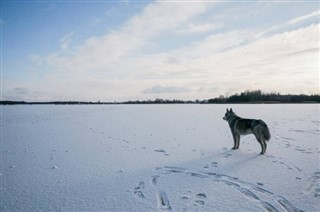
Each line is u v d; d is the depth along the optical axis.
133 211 3.23
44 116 21.88
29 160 5.91
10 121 16.81
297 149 6.75
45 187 4.11
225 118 7.64
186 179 4.44
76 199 3.63
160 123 14.79
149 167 5.25
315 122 13.45
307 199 3.52
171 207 3.32
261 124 6.29
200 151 6.80
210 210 3.22
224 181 4.30
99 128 12.47
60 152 6.80
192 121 15.80
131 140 8.74
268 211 3.18
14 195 3.79
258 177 4.47
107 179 4.49
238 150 6.83
